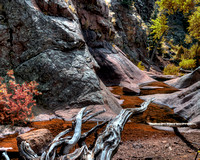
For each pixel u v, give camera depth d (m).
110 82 11.87
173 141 3.47
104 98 5.75
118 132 2.71
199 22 23.39
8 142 3.08
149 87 11.66
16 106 4.07
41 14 6.01
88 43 12.62
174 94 8.44
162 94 9.40
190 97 6.55
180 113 5.94
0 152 2.63
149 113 6.08
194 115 5.14
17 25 5.80
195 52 29.64
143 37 28.53
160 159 2.55
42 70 5.48
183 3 22.75
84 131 3.81
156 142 3.43
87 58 6.39
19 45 5.75
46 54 5.64
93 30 13.35
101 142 2.25
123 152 2.92
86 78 5.78
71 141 2.11
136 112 4.53
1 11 5.95
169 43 39.12
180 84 12.73
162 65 30.58
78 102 5.30
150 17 36.56
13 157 2.48
